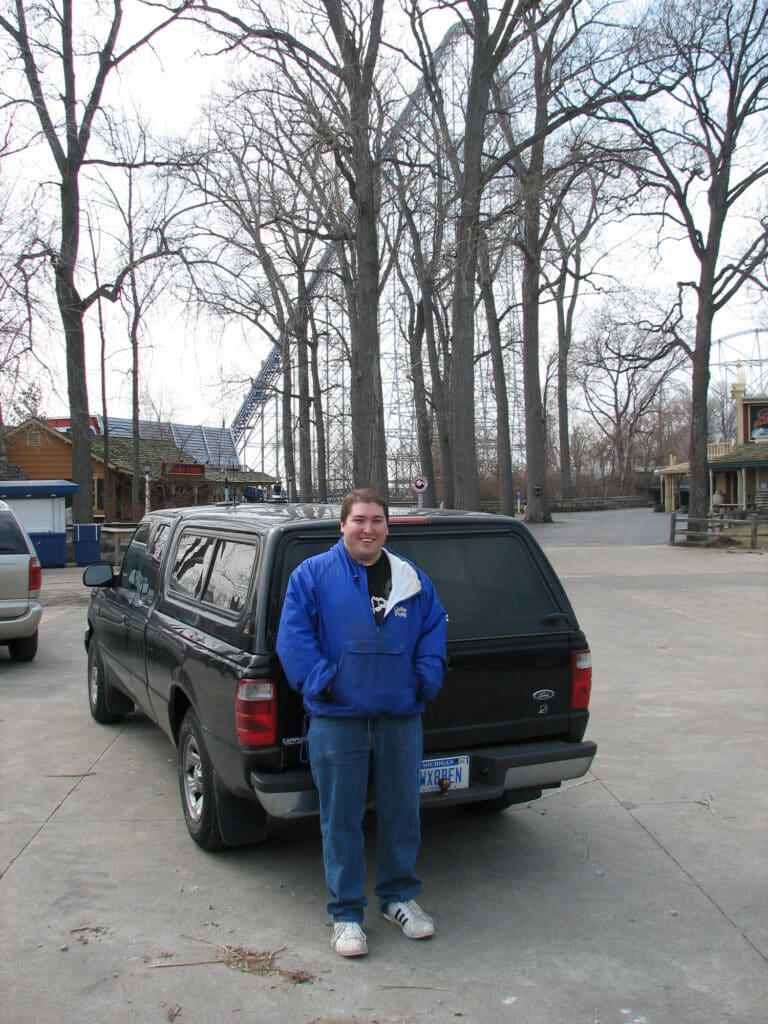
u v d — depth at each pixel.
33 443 40.03
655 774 6.12
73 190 25.03
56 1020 3.18
